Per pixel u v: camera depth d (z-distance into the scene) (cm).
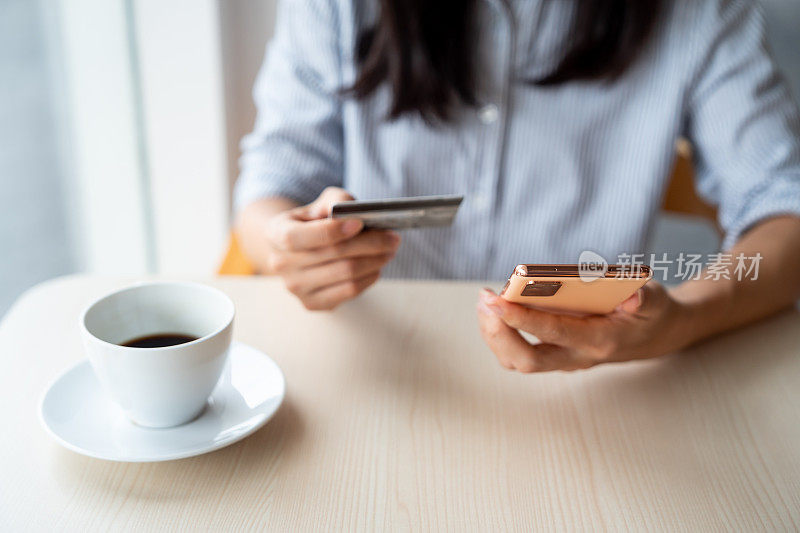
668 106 100
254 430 48
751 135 95
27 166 142
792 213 83
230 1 153
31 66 139
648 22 93
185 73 150
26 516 42
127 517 43
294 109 105
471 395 57
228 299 53
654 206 104
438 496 46
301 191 101
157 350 45
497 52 97
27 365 58
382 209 58
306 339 64
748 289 69
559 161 102
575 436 53
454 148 102
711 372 62
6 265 140
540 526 43
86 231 161
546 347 56
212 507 44
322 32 103
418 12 89
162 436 48
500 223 105
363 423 53
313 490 46
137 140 156
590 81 97
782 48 146
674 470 49
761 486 48
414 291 75
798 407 57
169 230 167
